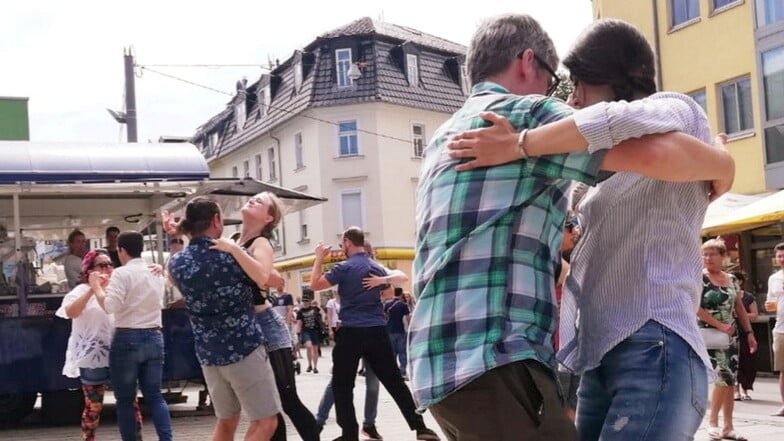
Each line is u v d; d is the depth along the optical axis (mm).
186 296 5504
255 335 5527
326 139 41250
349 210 40969
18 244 11000
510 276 2248
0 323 10305
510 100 2311
